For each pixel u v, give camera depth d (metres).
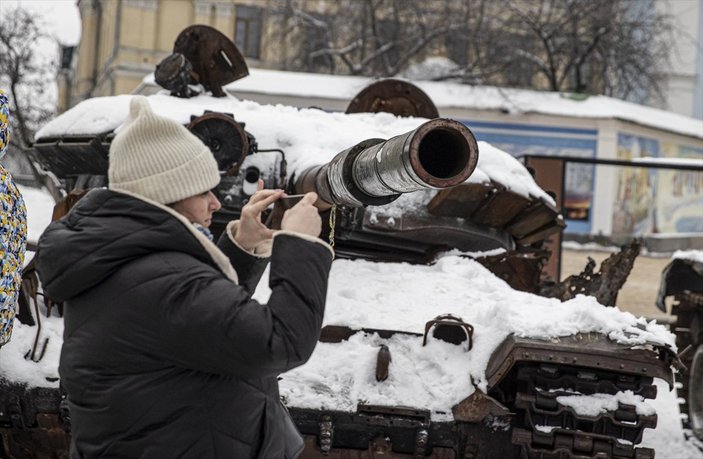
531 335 5.39
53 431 5.85
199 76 8.25
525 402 5.35
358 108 8.97
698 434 7.81
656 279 14.28
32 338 5.95
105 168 7.92
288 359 3.20
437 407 5.60
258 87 19.28
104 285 3.25
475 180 6.86
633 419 5.29
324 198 4.85
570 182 16.33
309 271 3.31
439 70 24.72
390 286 6.59
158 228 3.26
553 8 27.08
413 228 7.07
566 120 21.53
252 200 3.83
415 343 5.87
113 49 35.69
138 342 3.19
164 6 34.53
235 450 3.29
